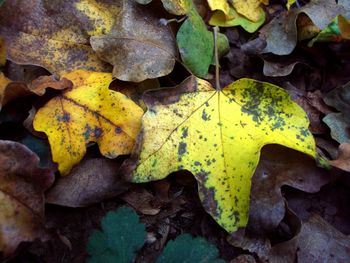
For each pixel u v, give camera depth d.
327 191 0.15
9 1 0.15
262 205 0.14
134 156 0.13
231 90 0.15
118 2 0.16
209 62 0.16
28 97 0.14
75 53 0.15
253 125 0.14
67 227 0.13
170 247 0.13
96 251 0.12
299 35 0.18
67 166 0.13
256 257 0.14
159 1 0.16
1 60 0.14
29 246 0.13
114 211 0.13
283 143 0.14
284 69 0.17
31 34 0.15
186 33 0.15
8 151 0.12
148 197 0.14
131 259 0.12
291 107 0.14
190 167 0.14
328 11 0.17
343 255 0.14
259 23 0.18
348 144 0.14
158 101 0.14
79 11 0.16
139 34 0.15
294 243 0.13
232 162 0.14
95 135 0.14
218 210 0.13
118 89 0.15
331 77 0.18
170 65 0.15
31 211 0.12
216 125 0.14
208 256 0.13
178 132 0.14
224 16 0.18
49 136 0.13
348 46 0.18
